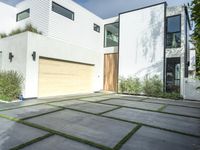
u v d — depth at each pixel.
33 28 9.28
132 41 11.47
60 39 10.04
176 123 4.47
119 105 6.91
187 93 9.08
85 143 3.01
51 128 3.75
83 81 11.33
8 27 11.35
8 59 8.57
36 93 8.03
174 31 9.99
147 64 10.74
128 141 3.16
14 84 7.46
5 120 4.27
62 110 5.59
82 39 11.83
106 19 13.98
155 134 3.58
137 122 4.46
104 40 13.95
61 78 9.54
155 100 8.76
